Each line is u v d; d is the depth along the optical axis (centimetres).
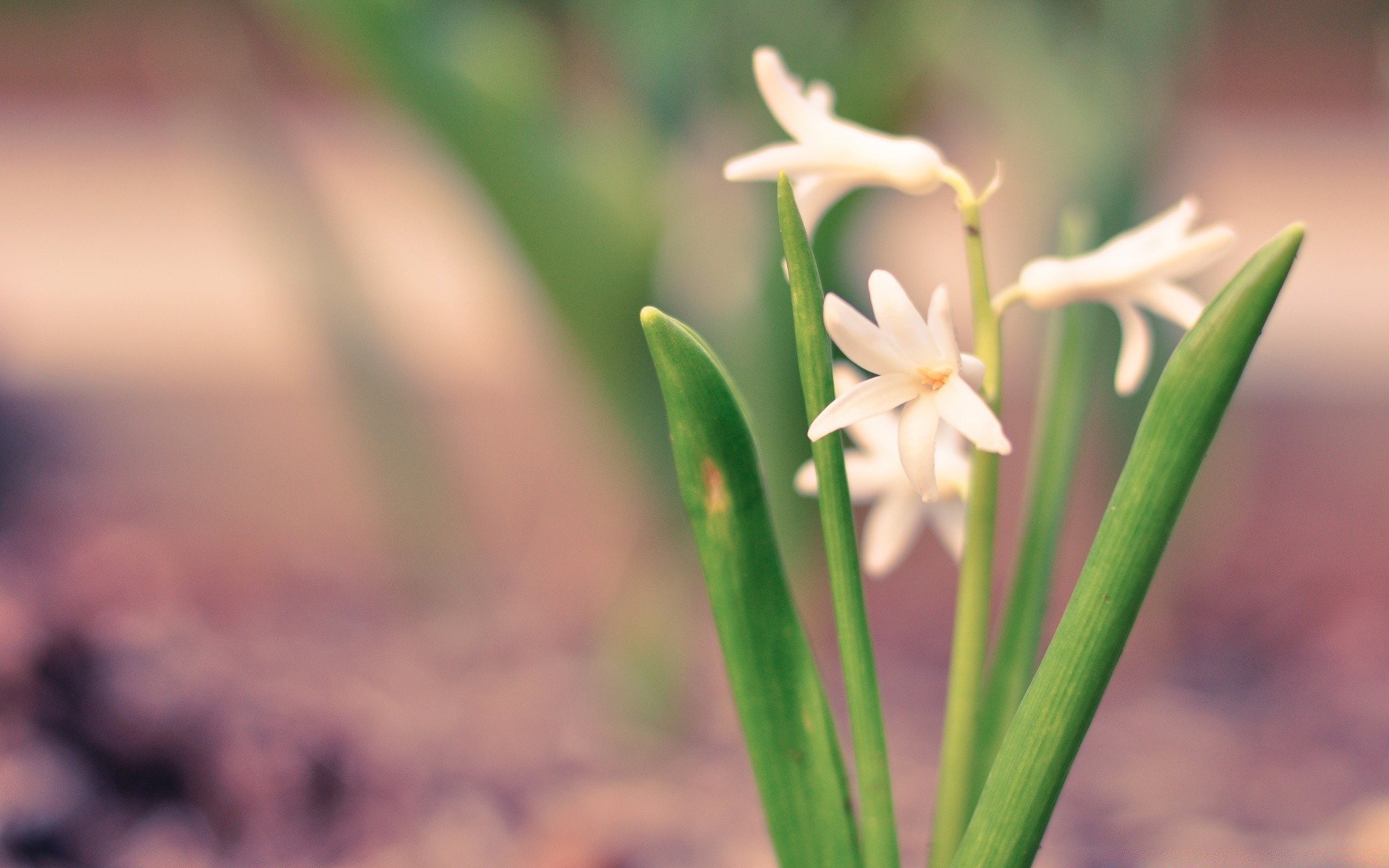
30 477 169
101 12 314
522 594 135
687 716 103
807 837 45
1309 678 112
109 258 331
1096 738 102
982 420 42
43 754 71
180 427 204
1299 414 214
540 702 107
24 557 133
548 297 93
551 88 99
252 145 113
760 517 44
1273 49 470
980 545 46
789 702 45
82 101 486
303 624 125
